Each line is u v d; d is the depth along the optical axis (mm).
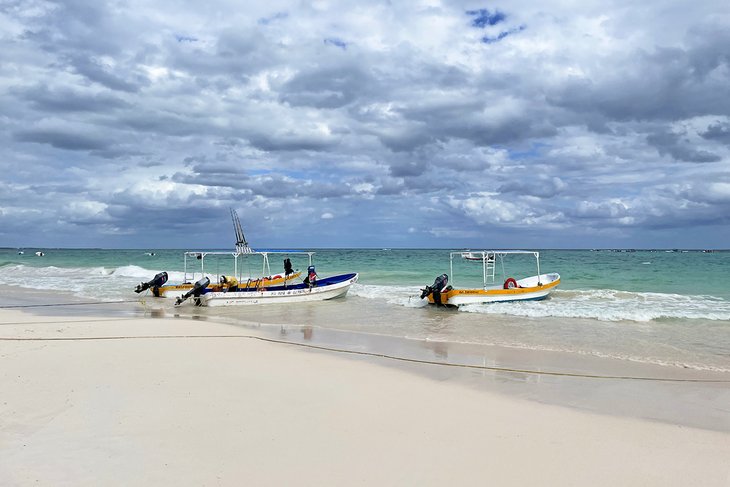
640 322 16688
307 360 10875
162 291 25078
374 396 8148
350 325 16734
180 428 6430
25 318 17266
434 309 20609
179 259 70375
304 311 20391
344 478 5191
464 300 20609
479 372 10156
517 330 15422
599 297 23703
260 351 11680
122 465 5344
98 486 4887
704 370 10477
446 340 13867
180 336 13508
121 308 21266
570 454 5969
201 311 20562
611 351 12352
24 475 5078
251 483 5027
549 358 11562
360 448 5969
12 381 8367
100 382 8398
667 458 5902
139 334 13703
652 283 30281
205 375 9102
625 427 6945
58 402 7309
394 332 15234
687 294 24812
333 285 23984
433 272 40844
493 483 5180
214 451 5762
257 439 6145
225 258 68562
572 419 7254
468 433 6566
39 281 34406
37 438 6020
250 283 26266
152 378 8773
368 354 11852
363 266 50062
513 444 6230
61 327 14562
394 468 5461
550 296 24109
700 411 7758
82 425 6441
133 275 38750
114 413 6910
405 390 8602
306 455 5727
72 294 26609
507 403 7996
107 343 12055
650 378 9781
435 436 6426
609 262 56781
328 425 6703
